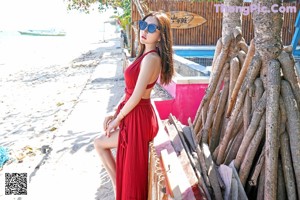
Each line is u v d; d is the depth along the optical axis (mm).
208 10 12312
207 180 3270
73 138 6105
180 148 3727
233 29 4207
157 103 5676
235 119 3588
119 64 15344
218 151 3785
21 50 29344
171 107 5727
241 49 4199
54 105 9273
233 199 3107
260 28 3189
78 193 4250
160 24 2936
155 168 2580
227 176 3305
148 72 2869
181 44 12484
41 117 8188
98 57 20312
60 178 4660
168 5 12039
